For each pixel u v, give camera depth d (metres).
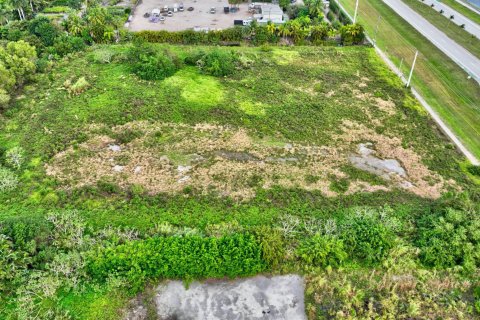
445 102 59.28
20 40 64.38
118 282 32.72
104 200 41.53
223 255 33.81
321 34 78.00
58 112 54.66
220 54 66.69
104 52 68.19
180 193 42.78
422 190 44.12
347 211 41.00
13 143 48.78
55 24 76.75
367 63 70.50
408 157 49.00
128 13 91.00
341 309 32.09
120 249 34.06
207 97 59.12
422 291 33.66
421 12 91.69
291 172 46.09
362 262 35.66
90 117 53.88
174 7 92.56
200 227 38.75
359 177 45.72
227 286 33.88
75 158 47.03
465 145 51.06
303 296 33.25
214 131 52.38
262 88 61.88
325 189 43.88
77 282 32.78
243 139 51.09
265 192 43.16
